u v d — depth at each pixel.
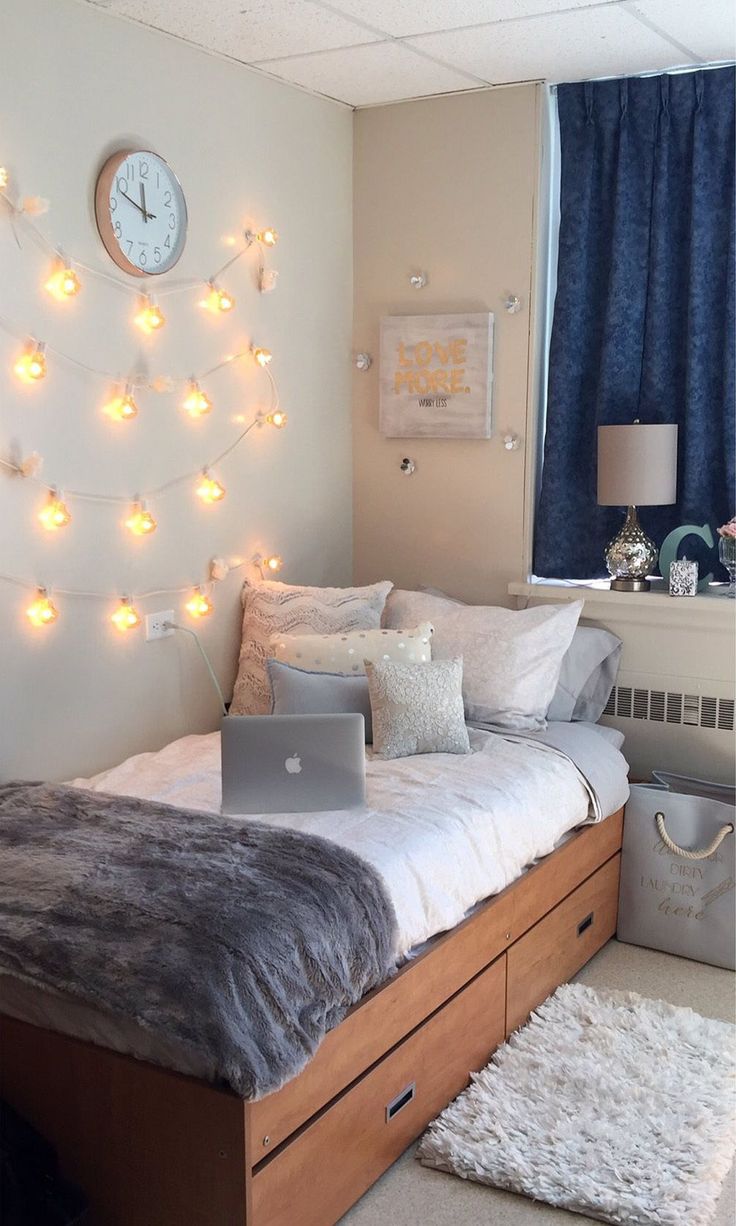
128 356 3.07
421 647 3.33
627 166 3.58
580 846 3.15
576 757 3.19
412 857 2.47
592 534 3.81
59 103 2.79
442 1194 2.34
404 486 4.02
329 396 3.94
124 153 2.96
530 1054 2.75
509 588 3.83
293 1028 1.98
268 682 3.28
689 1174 2.33
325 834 2.53
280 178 3.59
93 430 2.98
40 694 2.90
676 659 3.57
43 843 2.39
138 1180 2.01
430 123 3.78
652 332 3.62
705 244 3.50
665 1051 2.75
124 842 2.39
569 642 3.46
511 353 3.76
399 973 2.34
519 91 3.62
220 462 3.46
